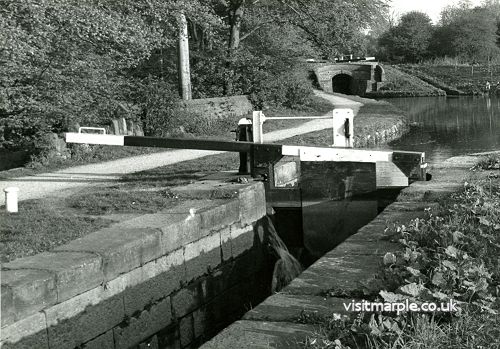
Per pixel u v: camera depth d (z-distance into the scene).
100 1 17.91
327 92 54.19
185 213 8.92
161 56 29.09
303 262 12.20
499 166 11.91
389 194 11.96
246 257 10.30
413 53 90.19
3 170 15.12
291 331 4.74
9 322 5.91
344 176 12.00
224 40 34.59
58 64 16.94
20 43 14.42
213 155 15.59
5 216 8.86
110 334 7.18
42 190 11.59
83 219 8.64
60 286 6.45
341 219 12.10
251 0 32.88
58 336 6.45
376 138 25.69
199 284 8.91
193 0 22.81
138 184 11.69
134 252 7.53
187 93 25.28
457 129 31.44
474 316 4.62
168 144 12.15
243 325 4.88
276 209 12.25
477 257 5.89
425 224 7.04
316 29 34.06
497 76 72.38
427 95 64.06
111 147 17.05
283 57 33.97
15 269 6.50
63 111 16.53
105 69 18.88
